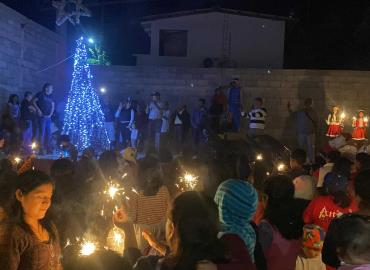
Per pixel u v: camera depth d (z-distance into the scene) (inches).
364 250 112.5
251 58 943.7
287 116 796.6
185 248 102.1
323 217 187.8
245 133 788.0
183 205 104.7
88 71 749.3
